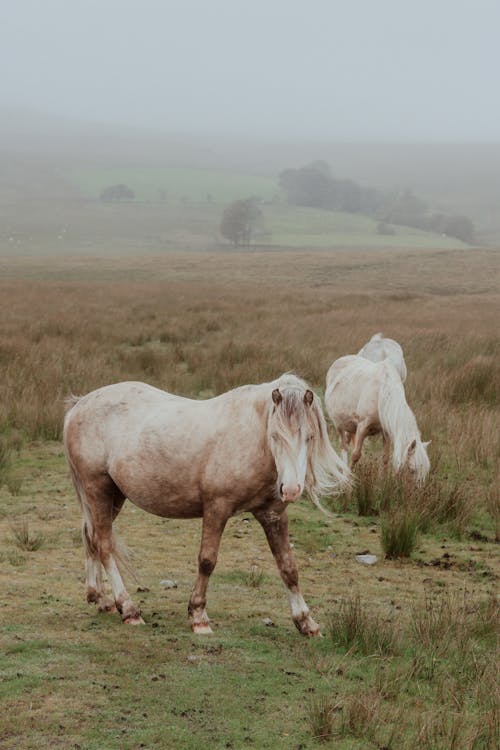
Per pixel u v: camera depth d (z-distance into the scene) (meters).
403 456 9.21
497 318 32.81
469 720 4.54
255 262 79.31
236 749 4.19
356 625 5.67
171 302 37.81
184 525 8.82
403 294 47.72
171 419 5.91
